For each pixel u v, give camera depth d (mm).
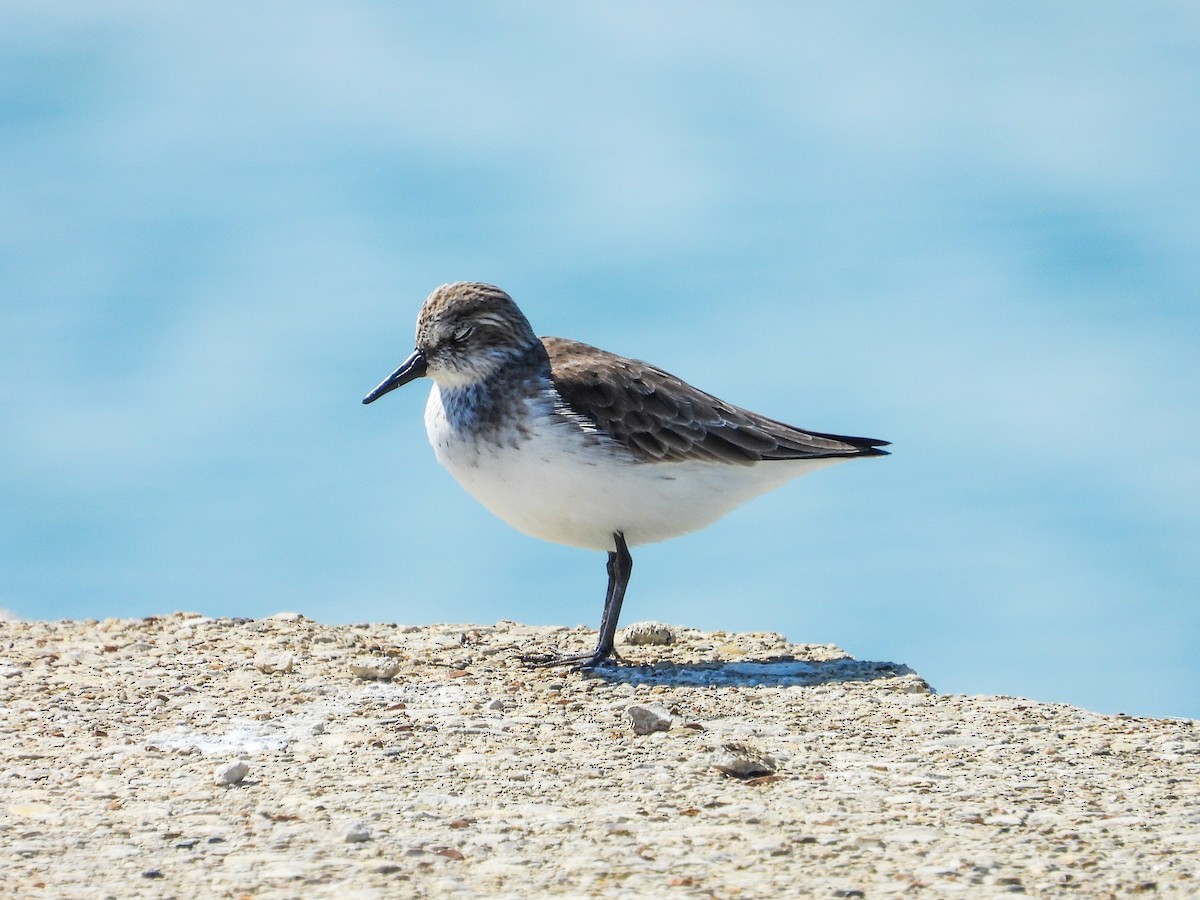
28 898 8680
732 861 9336
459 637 17906
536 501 16188
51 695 14477
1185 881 8953
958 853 9500
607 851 9547
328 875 9078
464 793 11016
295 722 13391
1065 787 11266
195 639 17328
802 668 16156
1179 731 13242
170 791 11117
